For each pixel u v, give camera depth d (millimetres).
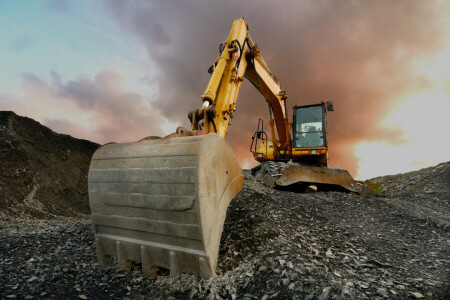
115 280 2566
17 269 2836
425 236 4270
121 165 2564
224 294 2311
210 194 2330
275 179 8234
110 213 2617
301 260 2736
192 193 2186
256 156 11344
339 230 4156
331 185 8289
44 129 8773
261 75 8359
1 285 2498
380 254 3344
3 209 5719
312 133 9094
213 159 2432
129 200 2479
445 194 8508
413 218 5125
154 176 2355
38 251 3328
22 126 8109
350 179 7879
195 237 2225
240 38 6695
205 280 2381
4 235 3924
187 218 2217
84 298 2330
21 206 6184
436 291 2311
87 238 3754
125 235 2582
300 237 3529
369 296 2170
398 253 3434
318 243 3439
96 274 2721
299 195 6410
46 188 7434
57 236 3842
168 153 2367
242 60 6895
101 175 2656
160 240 2402
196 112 4738
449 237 4281
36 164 7656
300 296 2162
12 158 7008
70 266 2916
